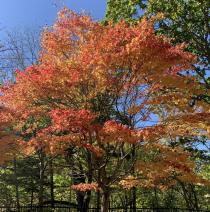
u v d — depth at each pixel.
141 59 9.82
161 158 11.40
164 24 20.59
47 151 10.61
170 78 10.61
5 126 13.83
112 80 10.32
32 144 10.74
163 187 12.36
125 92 11.09
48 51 11.57
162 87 11.39
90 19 11.39
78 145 10.38
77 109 11.03
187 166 11.02
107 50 9.90
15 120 12.56
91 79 10.35
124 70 10.37
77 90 10.84
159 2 20.48
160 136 10.40
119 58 9.74
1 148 13.55
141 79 10.49
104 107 11.43
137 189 25.44
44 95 10.86
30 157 23.11
